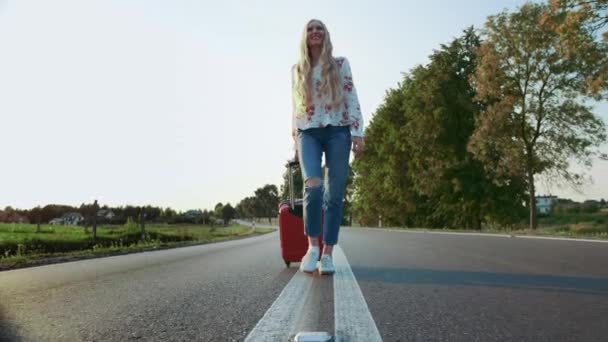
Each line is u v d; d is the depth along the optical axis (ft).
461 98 121.08
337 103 14.39
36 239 51.67
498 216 116.47
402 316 8.21
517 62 90.48
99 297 10.96
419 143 128.67
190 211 446.60
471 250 25.32
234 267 17.80
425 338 6.72
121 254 34.06
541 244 31.12
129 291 11.85
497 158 98.12
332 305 9.25
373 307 9.05
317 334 5.92
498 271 15.02
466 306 9.14
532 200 92.58
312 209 14.47
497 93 93.15
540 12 88.17
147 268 18.31
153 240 66.69
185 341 6.77
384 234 59.82
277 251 28.45
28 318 8.58
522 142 91.86
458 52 127.75
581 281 12.63
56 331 7.54
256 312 8.74
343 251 25.05
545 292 10.83
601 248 26.45
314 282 12.72
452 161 122.62
